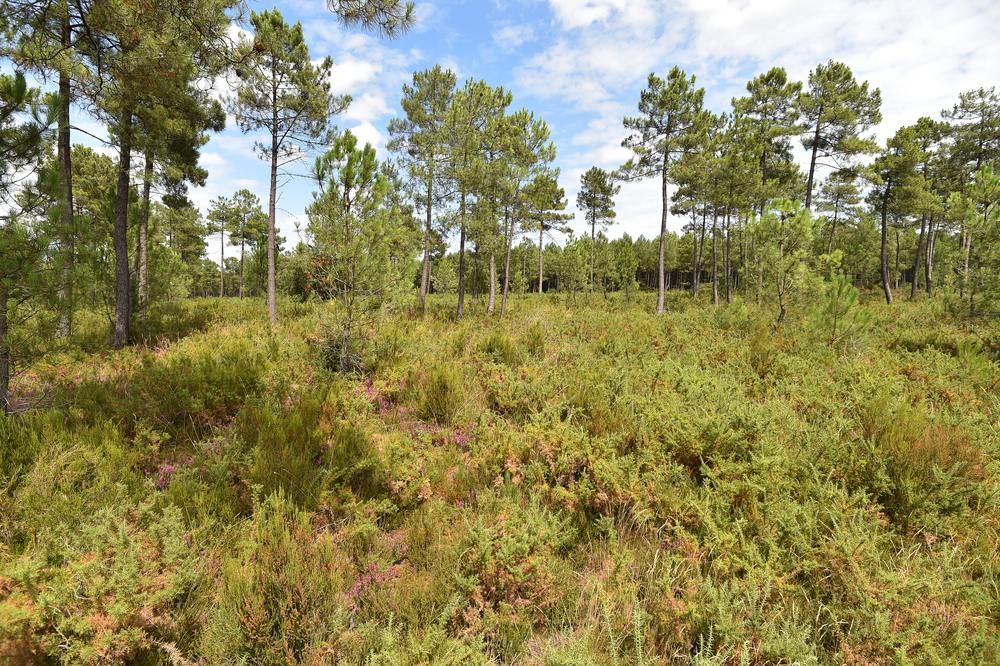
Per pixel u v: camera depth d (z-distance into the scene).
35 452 3.63
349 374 6.26
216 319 13.34
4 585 2.22
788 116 22.70
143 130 9.81
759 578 2.59
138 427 4.31
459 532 3.16
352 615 2.44
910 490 3.24
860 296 29.77
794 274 10.34
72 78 5.14
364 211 6.33
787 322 10.38
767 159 24.45
